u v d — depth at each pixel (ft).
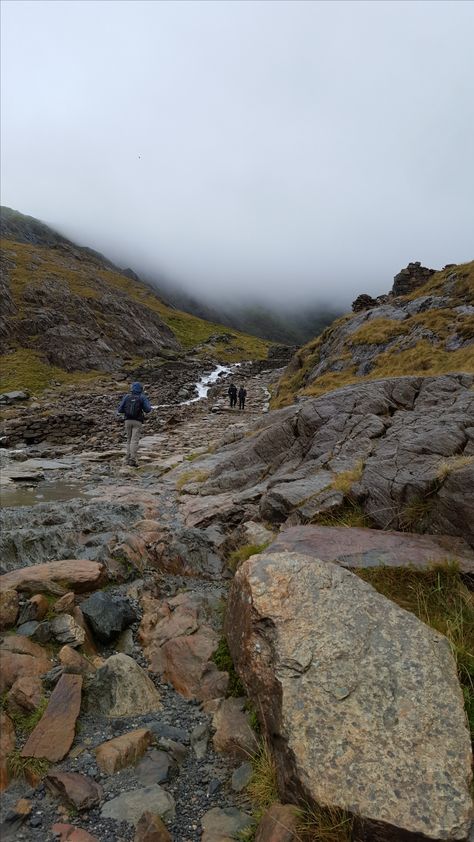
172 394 185.16
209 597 23.09
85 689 16.15
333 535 22.91
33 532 28.17
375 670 13.43
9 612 19.44
